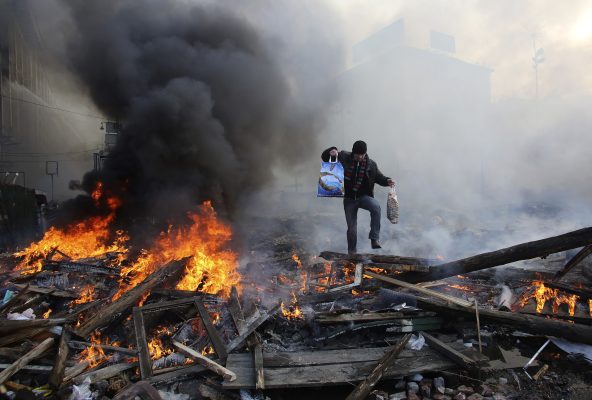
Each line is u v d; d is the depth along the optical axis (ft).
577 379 9.70
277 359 10.56
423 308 12.46
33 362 10.64
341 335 12.17
